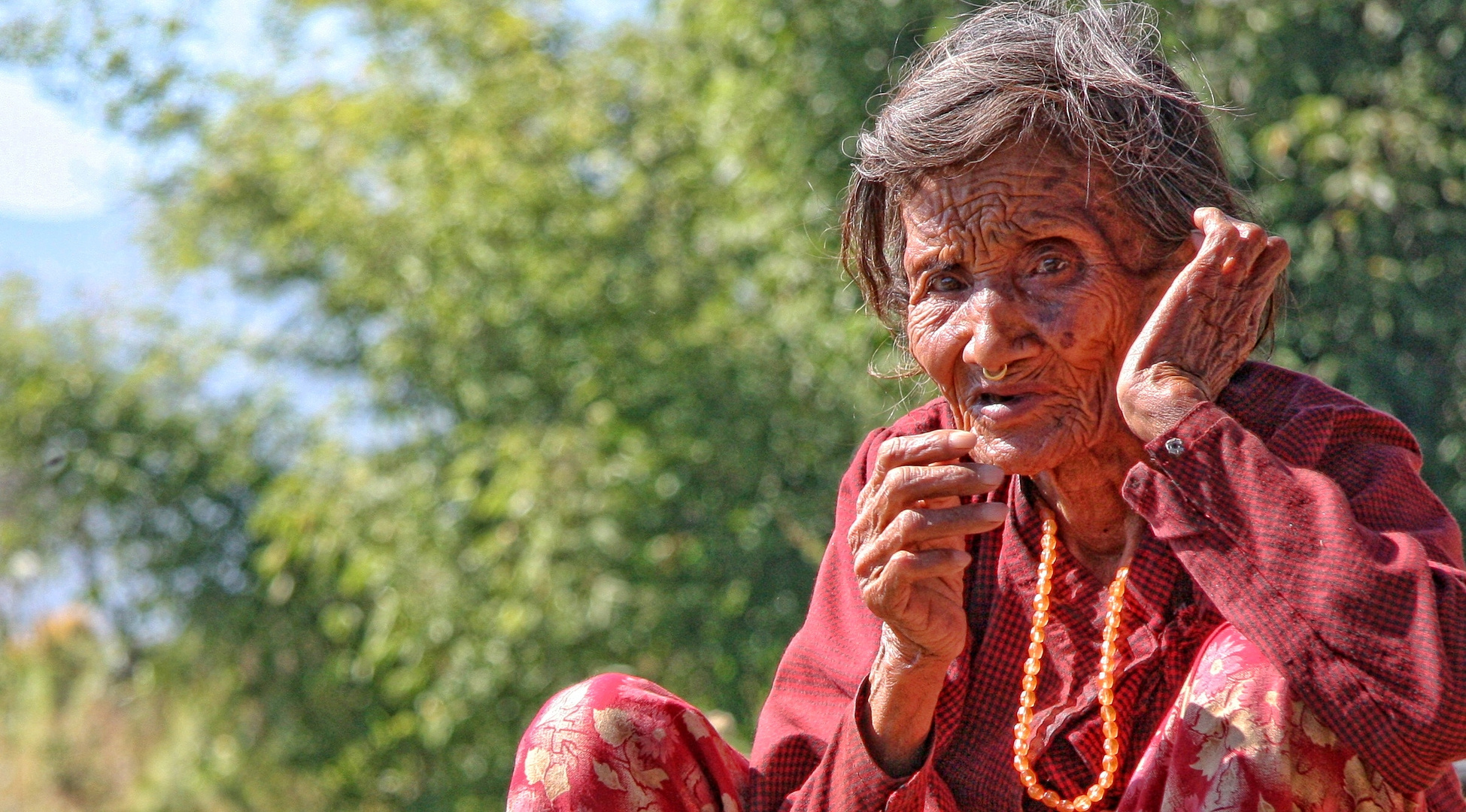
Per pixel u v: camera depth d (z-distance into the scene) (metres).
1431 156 13.45
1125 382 3.56
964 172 3.73
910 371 4.62
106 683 31.14
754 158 17.34
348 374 26.91
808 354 16.50
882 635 3.75
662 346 18.19
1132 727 3.76
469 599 18.67
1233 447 3.42
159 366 27.45
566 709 3.86
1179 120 3.87
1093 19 3.99
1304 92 13.88
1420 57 13.76
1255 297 3.59
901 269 4.20
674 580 17.50
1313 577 3.26
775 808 4.00
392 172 20.98
